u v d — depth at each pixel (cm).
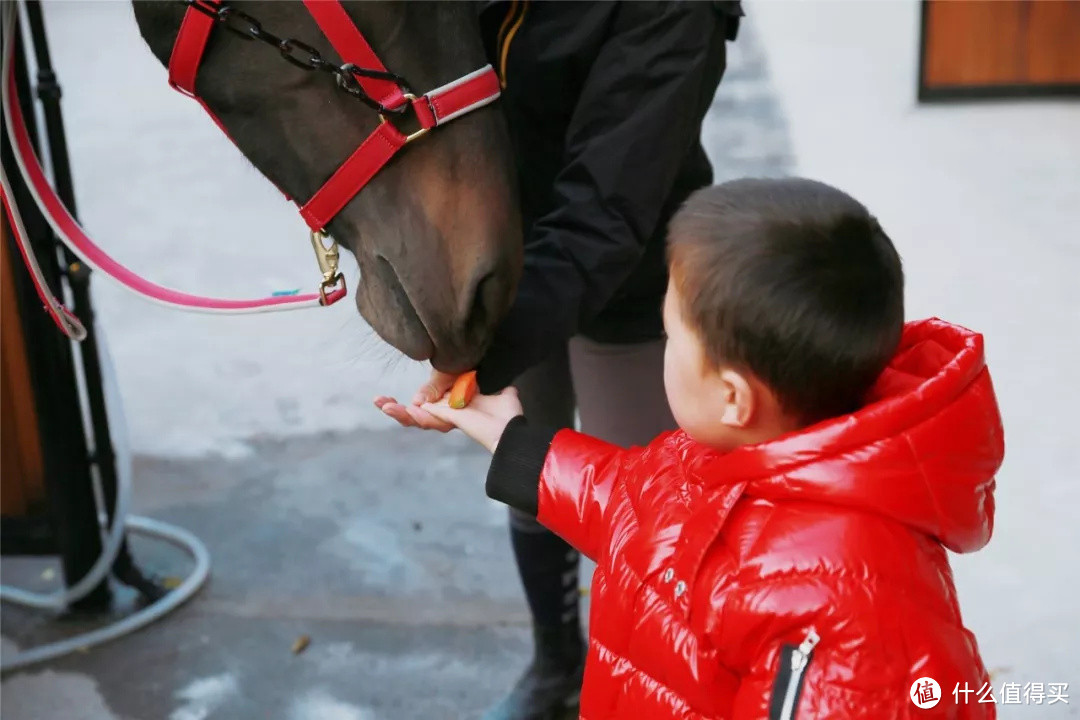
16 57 193
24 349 210
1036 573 221
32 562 248
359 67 112
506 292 118
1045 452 262
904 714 89
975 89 517
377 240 119
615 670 107
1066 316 327
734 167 443
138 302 385
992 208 406
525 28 146
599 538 118
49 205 146
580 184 140
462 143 116
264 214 457
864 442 91
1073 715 182
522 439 125
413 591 231
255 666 210
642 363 170
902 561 92
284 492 270
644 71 137
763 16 653
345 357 343
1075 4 507
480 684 204
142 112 602
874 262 94
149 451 291
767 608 91
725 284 93
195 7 116
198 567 236
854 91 531
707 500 100
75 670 211
